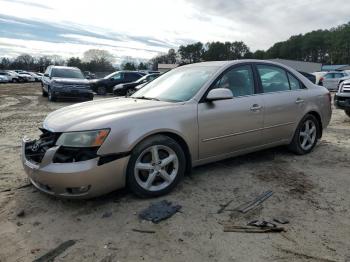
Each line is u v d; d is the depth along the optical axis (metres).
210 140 4.02
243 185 4.02
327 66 66.31
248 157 5.16
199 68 4.58
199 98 3.97
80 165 3.14
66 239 2.86
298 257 2.59
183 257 2.60
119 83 20.38
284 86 5.01
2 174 4.44
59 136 3.34
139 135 3.40
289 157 5.18
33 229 3.03
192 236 2.88
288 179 4.23
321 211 3.36
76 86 14.72
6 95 19.33
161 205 3.43
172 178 3.74
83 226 3.07
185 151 3.90
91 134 3.22
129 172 3.43
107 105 4.00
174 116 3.69
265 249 2.70
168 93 4.30
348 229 3.01
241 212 3.33
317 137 5.55
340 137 6.71
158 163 3.62
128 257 2.60
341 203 3.54
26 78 45.34
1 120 9.37
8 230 3.01
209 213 3.30
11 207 3.46
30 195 3.75
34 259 2.59
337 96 8.98
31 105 13.62
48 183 3.22
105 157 3.24
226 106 4.12
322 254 2.63
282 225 3.07
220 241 2.81
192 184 4.04
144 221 3.13
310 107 5.22
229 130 4.18
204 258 2.58
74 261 2.56
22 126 8.29
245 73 4.54
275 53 100.06
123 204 3.48
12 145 6.10
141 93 4.70
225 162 4.90
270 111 4.63
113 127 3.30
